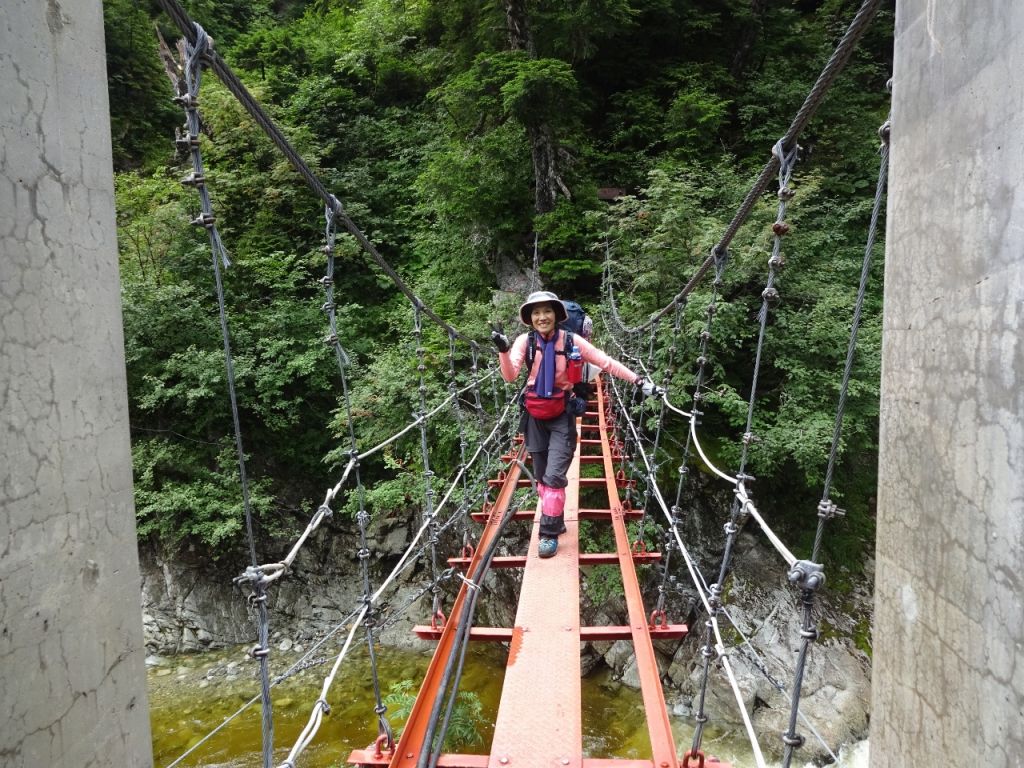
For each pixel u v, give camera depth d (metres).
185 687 6.78
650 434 7.34
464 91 9.53
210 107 10.56
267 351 8.48
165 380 8.41
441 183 9.70
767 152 9.48
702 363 2.32
